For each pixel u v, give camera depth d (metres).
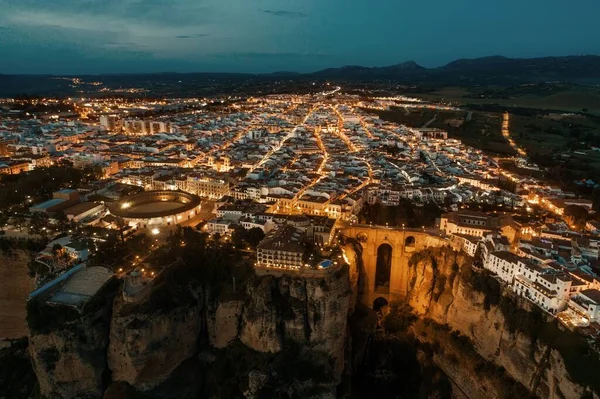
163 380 199.38
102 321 197.12
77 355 191.38
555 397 176.62
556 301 186.50
